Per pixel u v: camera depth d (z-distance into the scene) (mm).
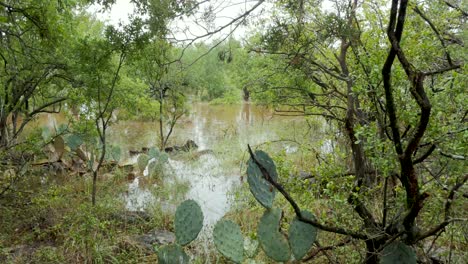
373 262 2660
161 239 4480
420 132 1932
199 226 3006
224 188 6672
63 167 7273
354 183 2941
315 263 3158
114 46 4707
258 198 2555
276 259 2574
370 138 2314
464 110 2336
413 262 2301
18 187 5672
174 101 9523
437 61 3301
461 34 3473
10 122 8195
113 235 4207
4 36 5555
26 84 6633
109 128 14367
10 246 4184
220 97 26719
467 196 2342
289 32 3334
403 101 2250
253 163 2561
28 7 4820
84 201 5324
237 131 12539
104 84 5211
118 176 7059
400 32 1897
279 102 5391
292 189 3129
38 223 4656
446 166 2270
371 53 2846
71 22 6590
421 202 2074
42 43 5500
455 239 2639
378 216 2820
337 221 2727
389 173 2352
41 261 3834
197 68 19688
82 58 4867
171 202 5910
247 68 8797
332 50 4043
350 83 3324
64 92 8055
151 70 6496
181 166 8414
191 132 13680
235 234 2836
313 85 5160
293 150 7613
